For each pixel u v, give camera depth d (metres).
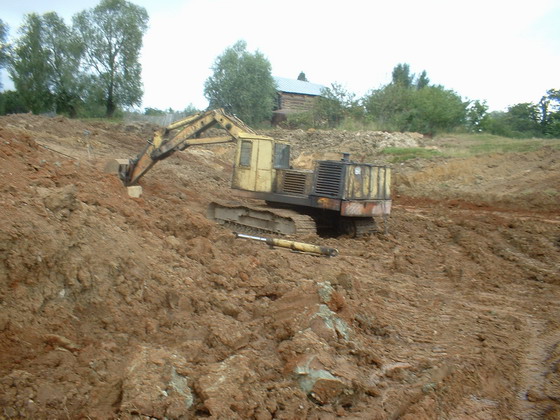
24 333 4.97
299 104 51.59
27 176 7.96
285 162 15.30
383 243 13.92
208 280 7.57
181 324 6.18
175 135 14.86
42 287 5.45
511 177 23.03
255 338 6.26
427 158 26.45
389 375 6.04
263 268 8.77
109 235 6.88
